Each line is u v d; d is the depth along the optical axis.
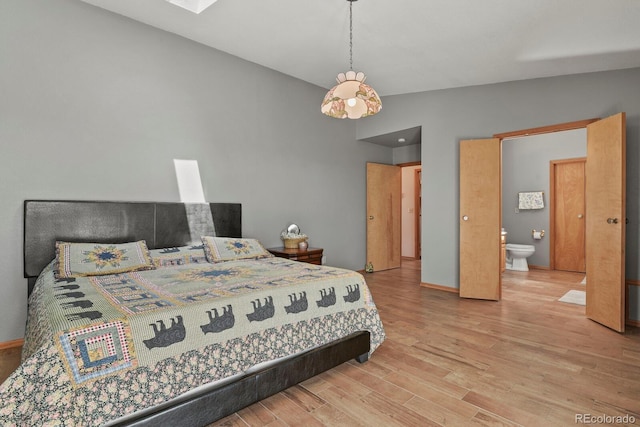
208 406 1.60
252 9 2.87
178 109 3.54
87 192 3.02
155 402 1.47
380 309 3.65
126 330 1.48
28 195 2.75
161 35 3.41
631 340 2.77
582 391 2.00
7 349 2.67
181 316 1.64
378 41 3.23
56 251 2.65
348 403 1.90
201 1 2.90
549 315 3.45
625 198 2.92
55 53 2.85
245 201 4.11
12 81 2.67
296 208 4.68
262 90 4.26
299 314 2.07
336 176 5.25
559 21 2.58
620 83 3.21
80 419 1.28
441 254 4.51
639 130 3.10
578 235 5.79
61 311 1.62
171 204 3.46
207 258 3.26
